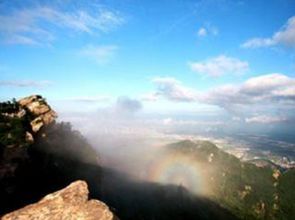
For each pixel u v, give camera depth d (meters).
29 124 93.44
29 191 73.62
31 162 82.00
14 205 63.56
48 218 14.88
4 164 67.69
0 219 14.65
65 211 15.52
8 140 73.81
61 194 17.02
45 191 79.75
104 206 16.31
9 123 82.12
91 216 15.30
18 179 71.38
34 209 15.59
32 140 83.62
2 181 65.31
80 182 18.25
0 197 62.47
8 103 95.44
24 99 105.25
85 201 16.61
